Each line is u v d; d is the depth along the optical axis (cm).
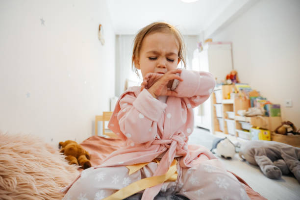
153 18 351
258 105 208
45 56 95
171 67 57
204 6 309
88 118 172
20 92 75
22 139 68
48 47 98
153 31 57
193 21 363
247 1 236
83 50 157
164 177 46
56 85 107
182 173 51
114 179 44
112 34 354
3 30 66
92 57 187
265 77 224
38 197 54
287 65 192
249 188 61
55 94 106
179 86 52
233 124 238
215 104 279
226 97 259
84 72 160
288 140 155
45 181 60
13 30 71
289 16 189
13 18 71
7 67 68
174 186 49
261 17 230
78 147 102
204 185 44
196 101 58
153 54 55
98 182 42
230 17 282
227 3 288
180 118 56
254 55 245
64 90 118
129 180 46
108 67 296
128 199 45
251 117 194
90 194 40
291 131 164
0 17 64
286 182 90
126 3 302
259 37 234
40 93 90
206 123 317
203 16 344
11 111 70
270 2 214
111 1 296
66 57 121
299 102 180
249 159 118
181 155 54
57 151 87
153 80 53
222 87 261
